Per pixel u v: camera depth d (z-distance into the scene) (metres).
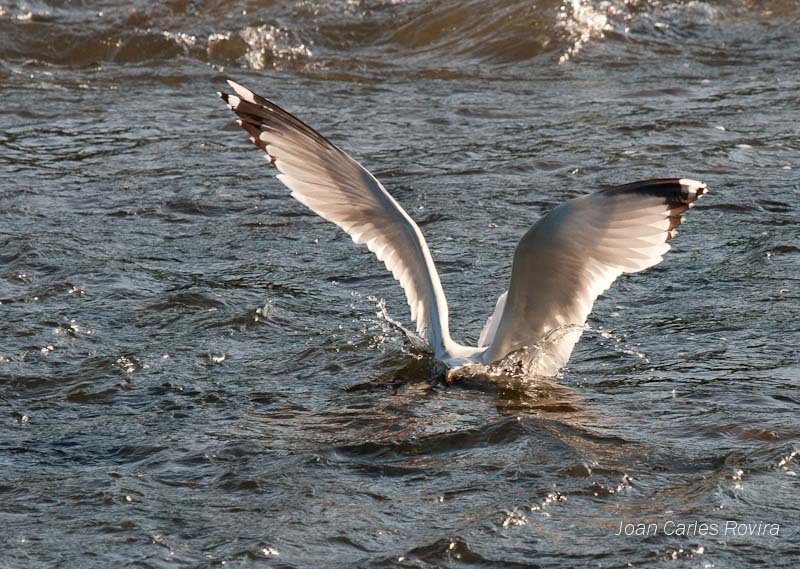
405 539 7.88
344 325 12.53
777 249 14.70
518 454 9.18
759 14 29.03
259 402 10.52
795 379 10.66
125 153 20.34
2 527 8.12
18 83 24.98
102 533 8.02
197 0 30.14
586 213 9.65
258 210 17.27
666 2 29.31
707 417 9.80
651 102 23.17
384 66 26.67
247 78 25.64
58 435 9.80
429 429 9.75
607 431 9.62
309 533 7.97
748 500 8.30
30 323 12.49
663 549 7.66
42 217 16.84
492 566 7.54
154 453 9.35
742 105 22.64
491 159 19.67
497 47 27.39
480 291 13.62
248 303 13.20
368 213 10.62
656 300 13.12
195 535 7.98
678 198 9.33
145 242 15.80
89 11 29.31
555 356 10.79
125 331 12.40
